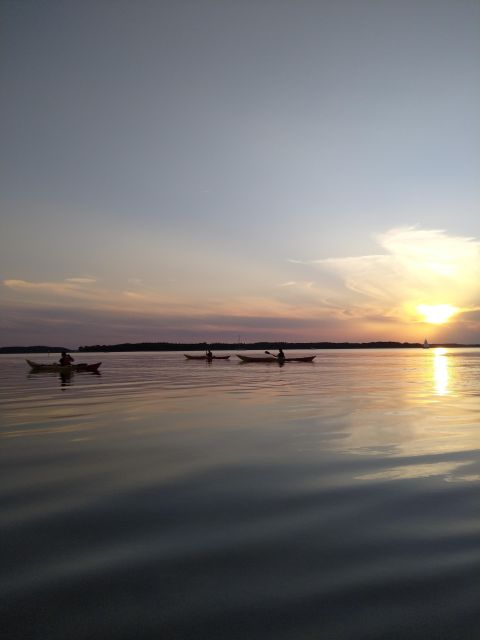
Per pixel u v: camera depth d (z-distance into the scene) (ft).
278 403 56.18
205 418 44.70
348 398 61.62
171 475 25.76
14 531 18.39
